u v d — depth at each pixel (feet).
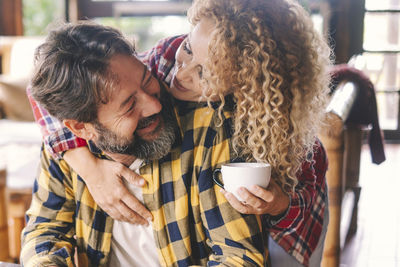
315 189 3.49
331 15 15.16
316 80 2.96
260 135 2.85
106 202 3.23
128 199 3.19
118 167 3.19
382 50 15.46
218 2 2.79
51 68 2.76
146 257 3.38
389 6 15.15
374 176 12.28
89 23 2.87
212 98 2.96
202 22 2.82
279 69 2.75
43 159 3.49
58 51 2.75
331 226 5.19
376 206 10.02
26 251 3.21
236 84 2.81
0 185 5.88
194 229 3.20
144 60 3.66
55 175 3.43
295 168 3.09
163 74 3.39
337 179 5.03
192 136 3.14
